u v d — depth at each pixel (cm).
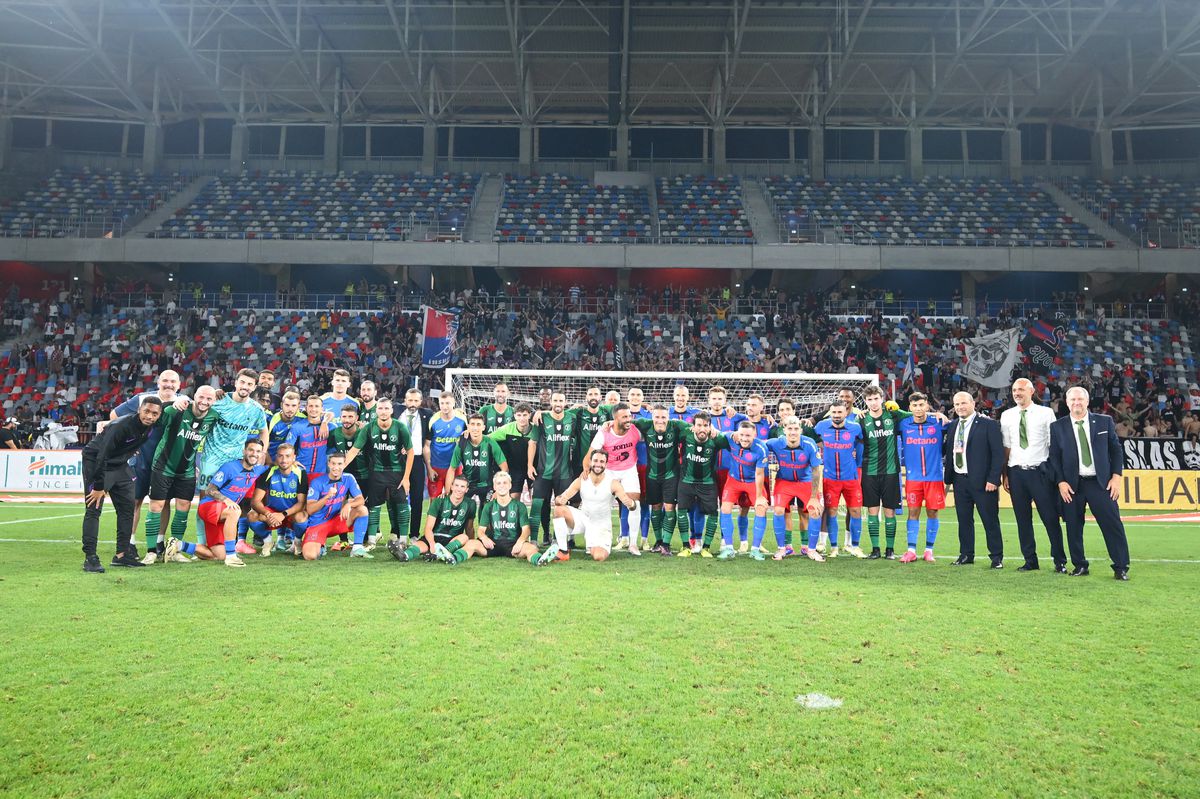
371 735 293
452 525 799
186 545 809
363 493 865
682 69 3112
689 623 482
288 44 2903
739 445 829
